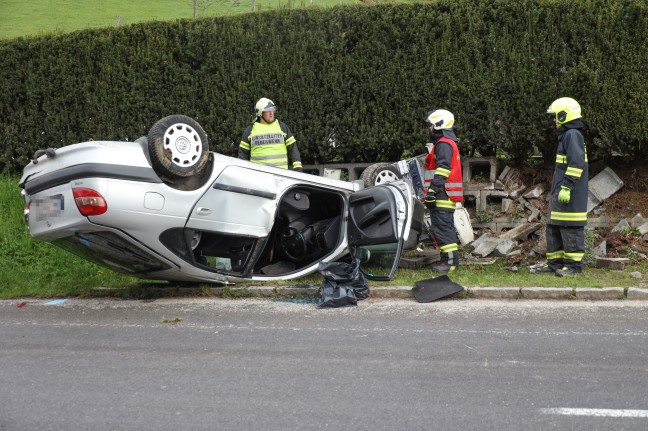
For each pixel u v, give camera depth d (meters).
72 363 5.16
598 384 4.47
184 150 6.64
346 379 4.66
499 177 9.88
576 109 7.81
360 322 6.18
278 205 7.48
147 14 28.56
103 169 6.29
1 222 10.09
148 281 8.23
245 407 4.20
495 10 9.48
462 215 9.34
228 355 5.27
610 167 9.61
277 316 6.50
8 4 30.62
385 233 7.56
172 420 4.03
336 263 7.25
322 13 10.20
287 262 8.23
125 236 6.57
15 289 8.01
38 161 6.81
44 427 3.96
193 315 6.63
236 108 10.55
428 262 8.66
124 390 4.54
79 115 11.17
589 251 8.41
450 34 9.69
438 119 8.30
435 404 4.19
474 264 8.60
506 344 5.38
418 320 6.20
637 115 8.93
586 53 9.14
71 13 28.81
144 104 10.88
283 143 9.48
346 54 10.18
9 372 4.97
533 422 3.90
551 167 9.80
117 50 10.95
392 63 9.95
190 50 10.66
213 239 7.57
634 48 8.91
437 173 8.17
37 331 6.18
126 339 5.81
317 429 3.86
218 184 6.96
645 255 8.41
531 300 6.91
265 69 10.45
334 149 10.39
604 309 6.45
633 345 5.27
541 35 9.30
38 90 11.30
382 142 10.07
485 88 9.53
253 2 13.74
